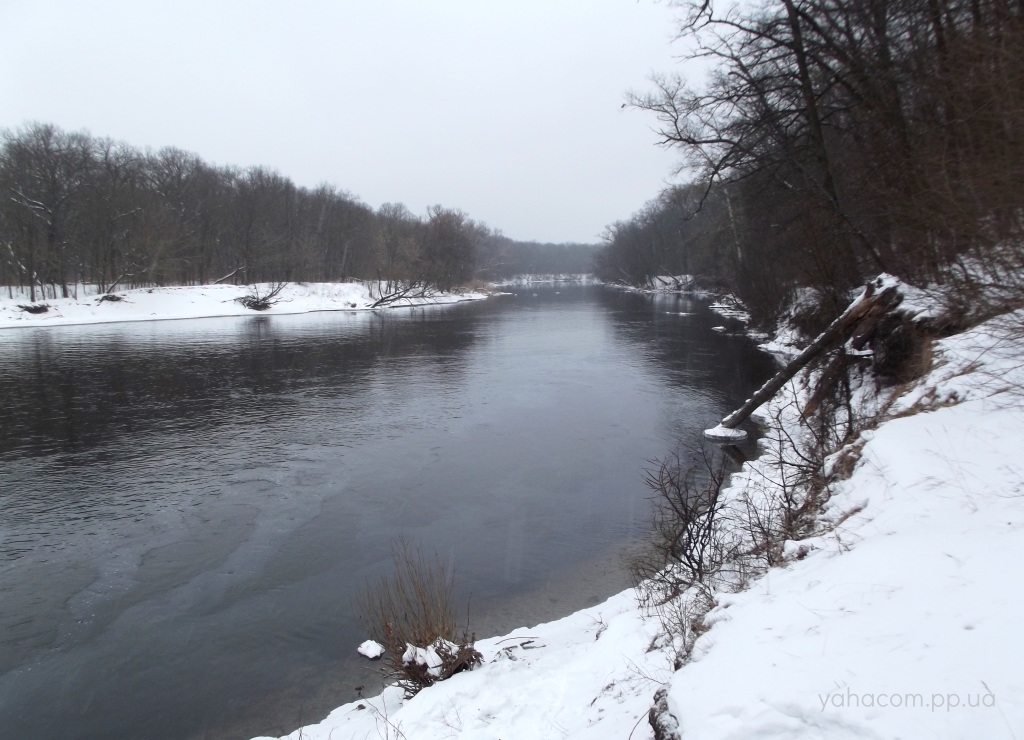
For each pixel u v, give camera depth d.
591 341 32.84
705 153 19.45
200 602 7.59
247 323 46.19
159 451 13.66
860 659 2.52
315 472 12.30
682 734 2.56
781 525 6.30
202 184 64.56
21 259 47.09
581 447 13.72
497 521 9.80
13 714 5.73
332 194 80.06
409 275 69.00
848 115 15.50
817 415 12.14
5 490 11.35
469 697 4.59
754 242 29.00
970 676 2.21
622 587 7.48
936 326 9.66
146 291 52.00
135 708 5.75
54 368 24.34
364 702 5.45
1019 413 5.60
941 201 9.05
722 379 20.92
